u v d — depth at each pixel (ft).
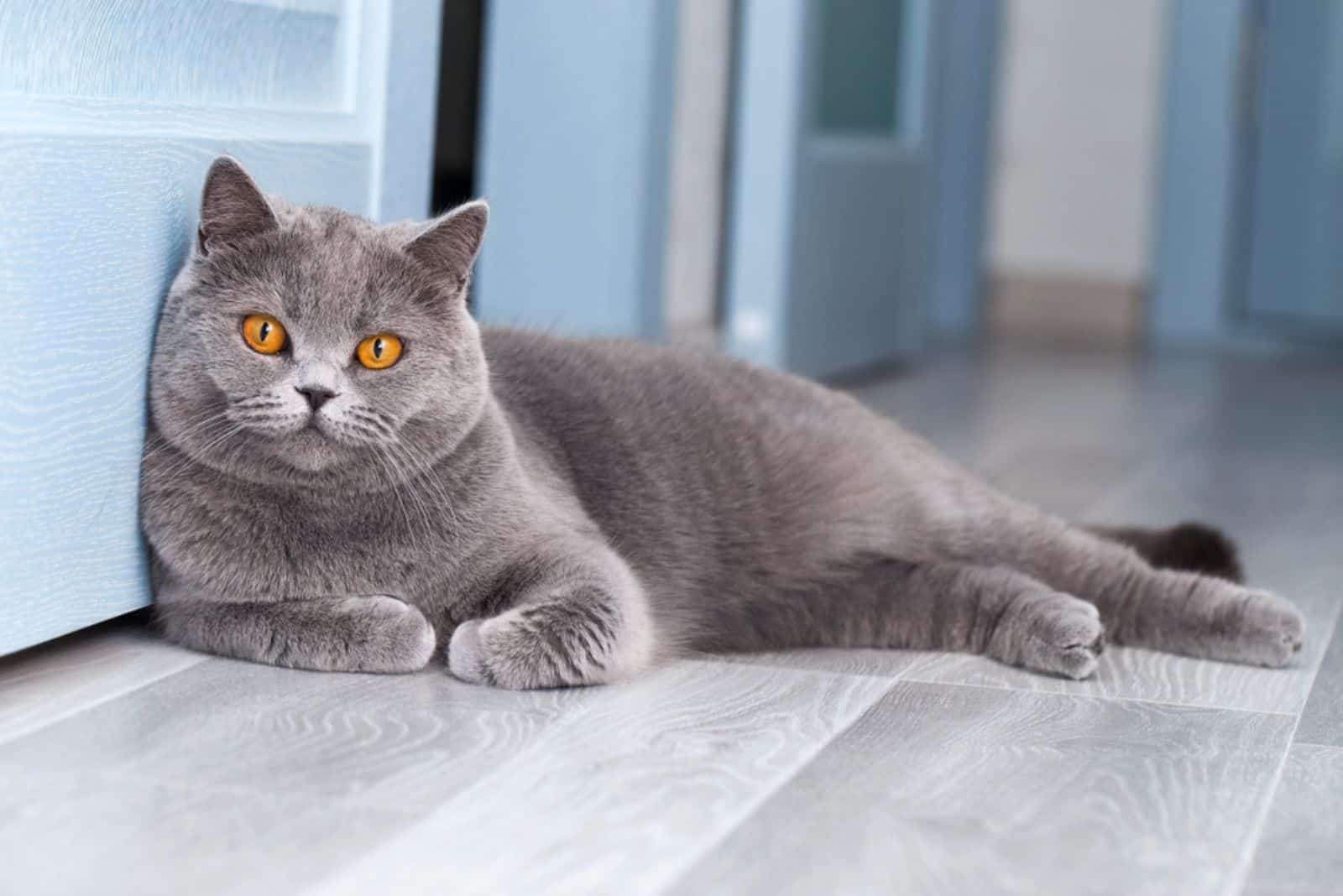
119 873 3.92
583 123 10.75
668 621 6.13
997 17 17.80
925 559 6.61
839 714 5.41
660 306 11.13
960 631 6.26
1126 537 7.18
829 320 13.11
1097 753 5.12
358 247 5.31
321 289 5.21
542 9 10.67
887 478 6.64
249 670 5.46
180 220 5.54
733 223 11.95
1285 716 5.59
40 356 5.01
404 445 5.39
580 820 4.37
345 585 5.52
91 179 5.11
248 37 5.94
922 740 5.17
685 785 4.66
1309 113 17.12
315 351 5.20
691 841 4.28
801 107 11.87
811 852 4.25
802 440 6.63
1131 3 17.78
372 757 4.74
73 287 5.09
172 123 5.53
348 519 5.44
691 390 6.63
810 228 12.37
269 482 5.36
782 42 11.66
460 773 4.65
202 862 4.00
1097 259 18.30
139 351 5.40
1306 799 4.80
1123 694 5.79
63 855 4.01
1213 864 4.30
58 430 5.11
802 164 12.05
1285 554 8.45
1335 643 6.64
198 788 4.45
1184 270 17.71
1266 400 14.37
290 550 5.46
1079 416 13.06
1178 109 17.43
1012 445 11.62
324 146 6.31
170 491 5.44
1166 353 17.22
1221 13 17.08
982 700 5.65
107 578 5.41
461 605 5.67
